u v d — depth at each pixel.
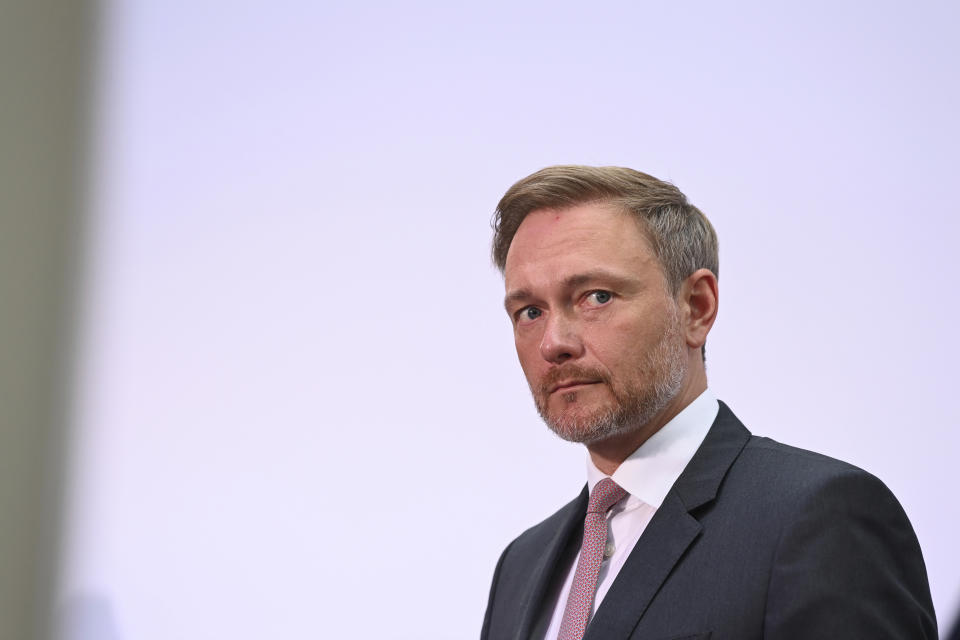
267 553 4.80
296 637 4.71
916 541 2.77
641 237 3.05
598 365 2.93
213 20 5.40
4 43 5.43
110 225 5.26
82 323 5.15
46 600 4.89
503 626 3.33
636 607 2.71
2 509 4.93
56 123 5.35
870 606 2.53
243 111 5.29
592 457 3.19
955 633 4.06
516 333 3.12
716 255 3.31
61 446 5.04
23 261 5.21
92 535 4.95
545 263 3.02
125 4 5.46
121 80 5.41
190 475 4.94
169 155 5.30
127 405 5.06
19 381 5.09
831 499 2.68
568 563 3.16
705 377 3.23
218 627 4.77
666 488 2.97
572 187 3.09
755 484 2.83
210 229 5.19
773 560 2.63
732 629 2.58
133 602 4.85
